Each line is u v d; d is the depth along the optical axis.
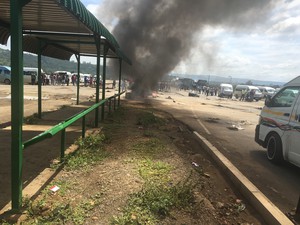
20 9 3.34
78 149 6.58
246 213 4.31
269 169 6.77
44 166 5.41
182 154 6.94
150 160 6.02
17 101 3.46
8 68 35.94
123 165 5.56
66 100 19.39
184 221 3.70
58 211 3.60
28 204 3.79
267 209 4.11
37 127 9.37
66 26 8.11
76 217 3.55
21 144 3.61
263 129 7.76
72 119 5.61
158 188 4.36
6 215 3.53
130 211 3.73
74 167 5.35
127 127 10.08
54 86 38.59
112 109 15.46
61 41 10.73
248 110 24.17
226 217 4.09
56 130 4.41
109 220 3.54
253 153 8.29
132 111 15.23
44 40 10.69
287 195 5.26
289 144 6.52
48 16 6.86
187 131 10.94
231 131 12.05
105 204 3.92
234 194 5.01
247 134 11.59
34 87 33.03
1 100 16.94
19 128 3.54
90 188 4.43
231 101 37.00
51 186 4.43
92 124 9.94
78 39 10.48
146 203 3.92
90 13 5.62
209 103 28.95
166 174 5.24
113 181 4.68
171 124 12.37
